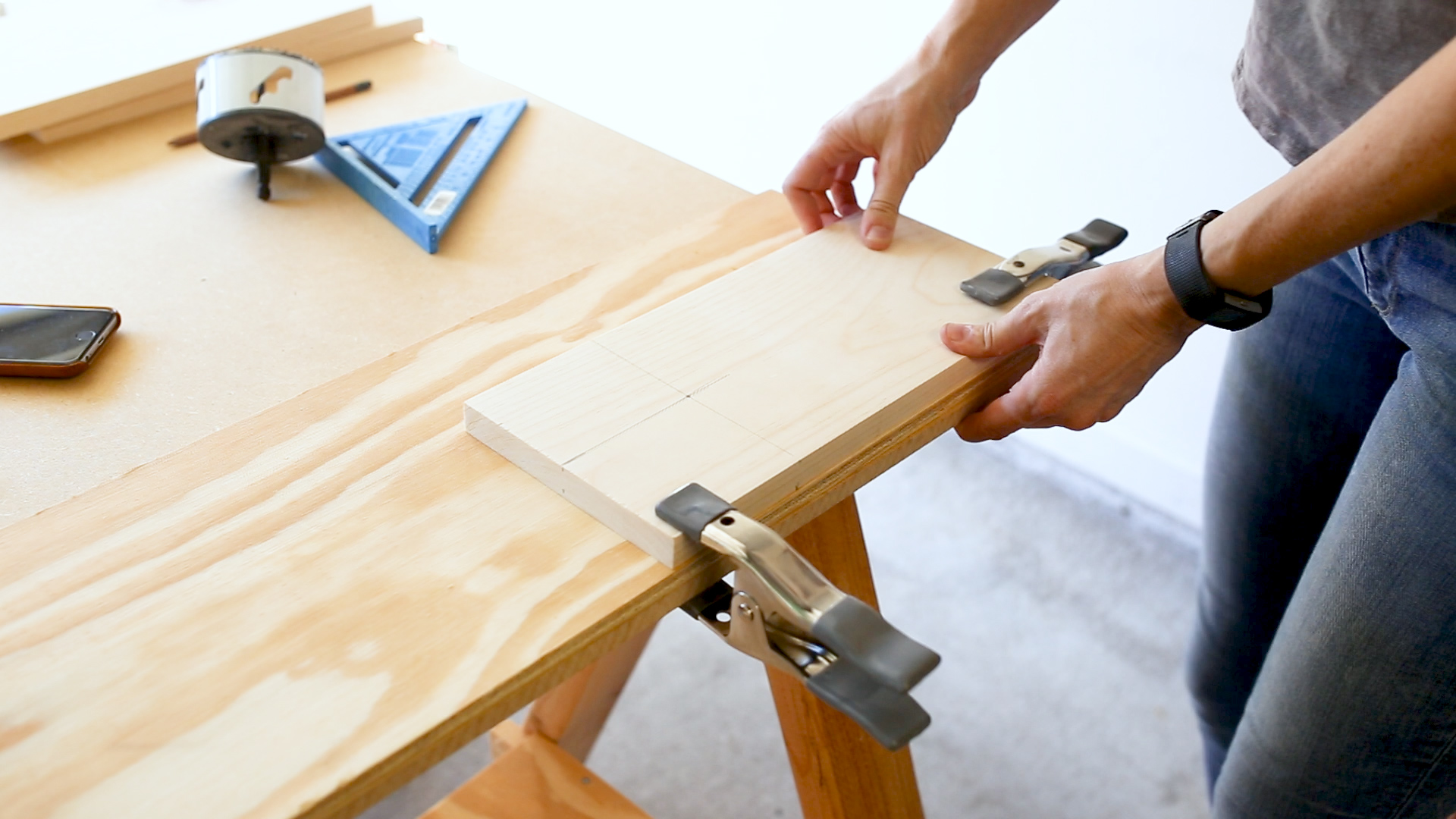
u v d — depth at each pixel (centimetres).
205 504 62
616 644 56
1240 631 112
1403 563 74
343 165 94
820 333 75
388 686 51
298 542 59
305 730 49
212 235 87
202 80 91
